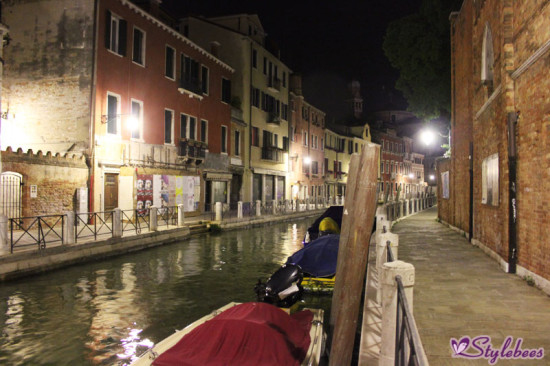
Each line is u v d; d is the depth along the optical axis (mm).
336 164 54219
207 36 32719
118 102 19234
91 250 13047
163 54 22469
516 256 8031
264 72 35250
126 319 7730
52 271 11547
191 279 11023
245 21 33938
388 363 3451
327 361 5621
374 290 7340
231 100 31609
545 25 6348
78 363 5852
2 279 10164
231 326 4828
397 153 70938
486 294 6594
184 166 23859
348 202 5750
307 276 9359
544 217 6562
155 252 15211
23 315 7887
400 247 11922
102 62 18234
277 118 35969
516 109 7875
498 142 8969
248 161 32156
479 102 11539
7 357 6023
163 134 22328
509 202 8031
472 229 12828
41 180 15562
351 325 4824
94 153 17719
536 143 6852
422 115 25422
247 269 12375
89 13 17938
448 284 7289
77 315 7926
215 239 19172
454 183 16719
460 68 15320
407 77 24109
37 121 18344
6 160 14367
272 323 5066
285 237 20125
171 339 5676
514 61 7910
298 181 42156
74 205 16906
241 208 24953
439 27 22219
